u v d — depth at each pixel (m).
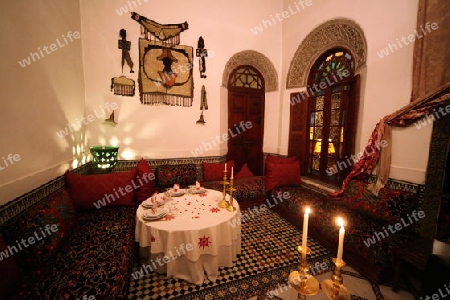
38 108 1.82
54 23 2.14
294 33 3.71
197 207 2.12
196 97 3.57
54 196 1.80
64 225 1.67
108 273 1.33
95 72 2.99
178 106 3.47
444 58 1.79
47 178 1.93
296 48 3.68
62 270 1.34
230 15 3.64
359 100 2.70
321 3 3.17
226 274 1.88
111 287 1.24
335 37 3.00
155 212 1.91
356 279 1.87
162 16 3.24
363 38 2.59
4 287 1.05
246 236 2.56
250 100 4.20
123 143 3.24
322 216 2.41
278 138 4.16
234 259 2.06
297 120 3.74
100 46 2.99
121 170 3.26
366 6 2.53
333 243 2.27
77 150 2.67
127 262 1.58
